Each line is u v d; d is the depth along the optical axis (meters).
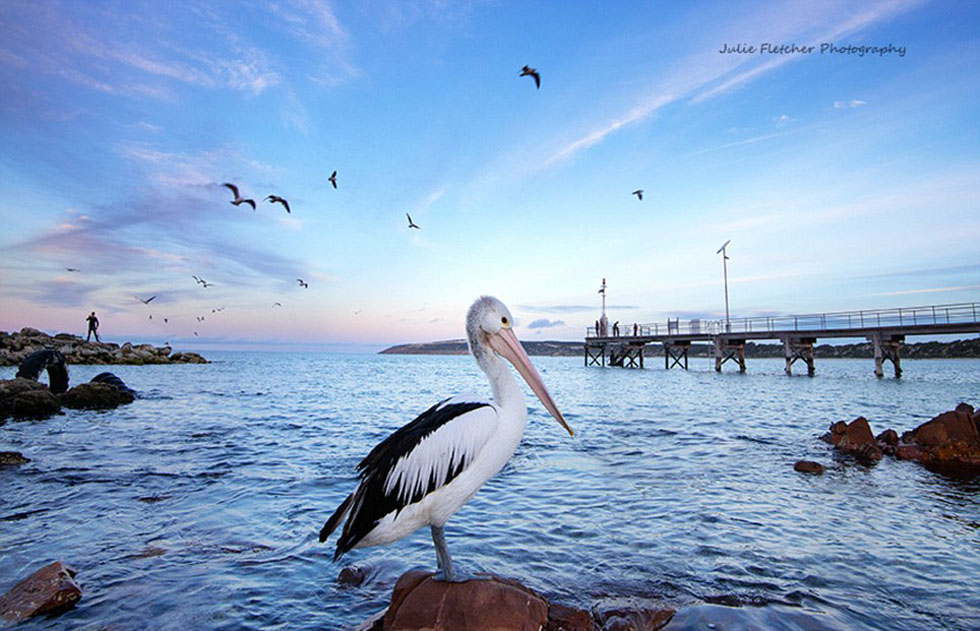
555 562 5.72
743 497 8.18
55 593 4.77
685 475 9.57
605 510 7.52
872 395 25.64
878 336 36.62
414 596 4.08
